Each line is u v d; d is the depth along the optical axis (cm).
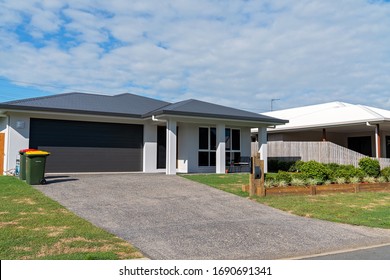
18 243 636
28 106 1533
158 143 1897
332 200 1180
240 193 1195
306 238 754
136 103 2025
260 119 1853
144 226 793
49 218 809
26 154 1222
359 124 2067
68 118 1673
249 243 706
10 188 1127
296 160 2316
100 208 933
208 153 1933
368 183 1452
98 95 2133
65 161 1675
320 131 2595
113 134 1795
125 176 1519
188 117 1655
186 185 1309
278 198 1166
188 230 775
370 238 767
